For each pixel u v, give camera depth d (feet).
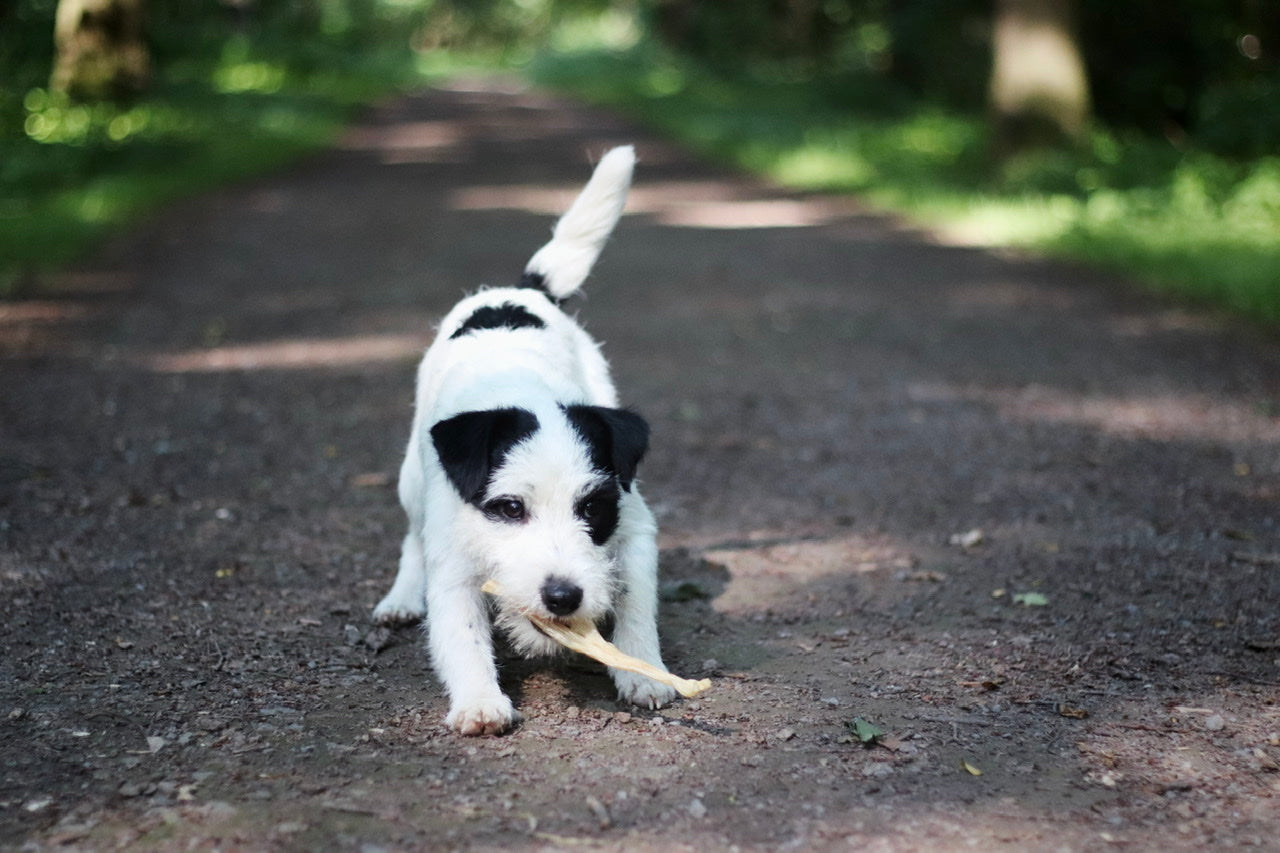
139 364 27.91
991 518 18.88
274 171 68.49
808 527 18.58
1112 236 43.55
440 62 241.55
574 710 12.60
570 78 164.45
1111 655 13.88
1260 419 24.21
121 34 70.49
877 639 14.47
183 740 11.49
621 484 12.32
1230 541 17.66
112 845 9.68
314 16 162.20
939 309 35.68
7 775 10.71
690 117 99.91
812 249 46.47
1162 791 10.87
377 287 37.52
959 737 11.94
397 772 11.05
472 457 11.94
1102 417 24.57
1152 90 72.49
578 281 17.20
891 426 24.16
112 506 18.65
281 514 18.66
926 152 72.90
